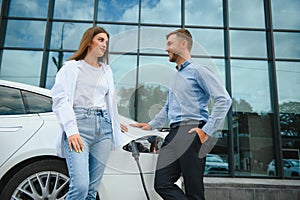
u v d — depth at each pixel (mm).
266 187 3902
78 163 1477
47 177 1835
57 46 5844
